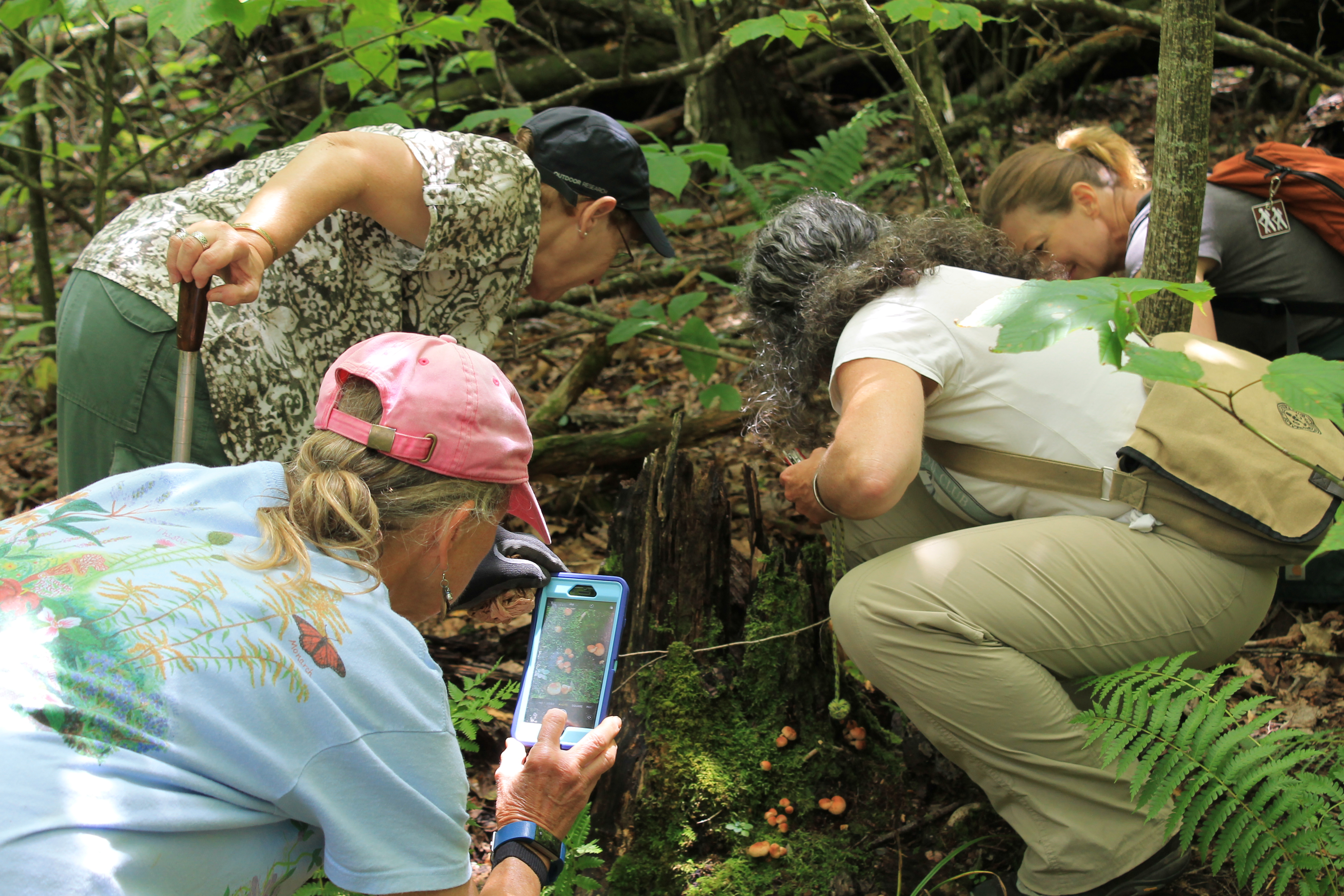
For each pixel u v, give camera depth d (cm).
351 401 139
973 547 189
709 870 214
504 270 215
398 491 136
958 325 131
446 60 529
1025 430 195
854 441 179
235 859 122
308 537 133
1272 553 182
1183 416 185
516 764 179
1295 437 184
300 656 121
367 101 501
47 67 378
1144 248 242
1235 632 193
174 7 245
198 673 116
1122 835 183
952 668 185
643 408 429
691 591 247
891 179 427
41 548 125
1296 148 263
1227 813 168
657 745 225
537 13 646
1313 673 253
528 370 466
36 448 459
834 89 690
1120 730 173
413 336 143
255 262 172
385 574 142
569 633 204
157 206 210
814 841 217
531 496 157
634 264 518
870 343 190
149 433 202
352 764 123
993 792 193
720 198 572
